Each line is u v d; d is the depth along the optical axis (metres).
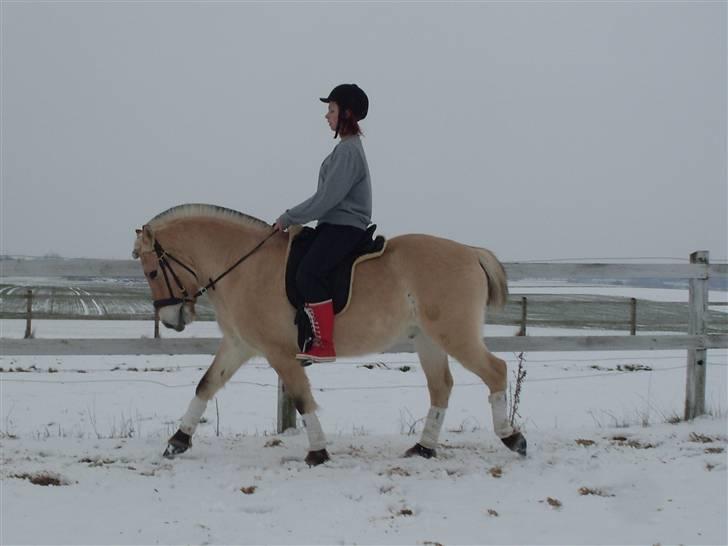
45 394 9.71
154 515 4.07
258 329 5.28
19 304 24.48
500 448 5.88
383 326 5.27
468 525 3.97
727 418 7.20
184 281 5.55
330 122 5.43
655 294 44.41
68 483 4.67
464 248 5.46
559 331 17.72
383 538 3.76
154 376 11.57
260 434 6.90
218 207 5.64
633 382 11.20
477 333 5.28
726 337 7.32
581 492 4.58
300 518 4.06
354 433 6.79
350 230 5.24
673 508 4.27
